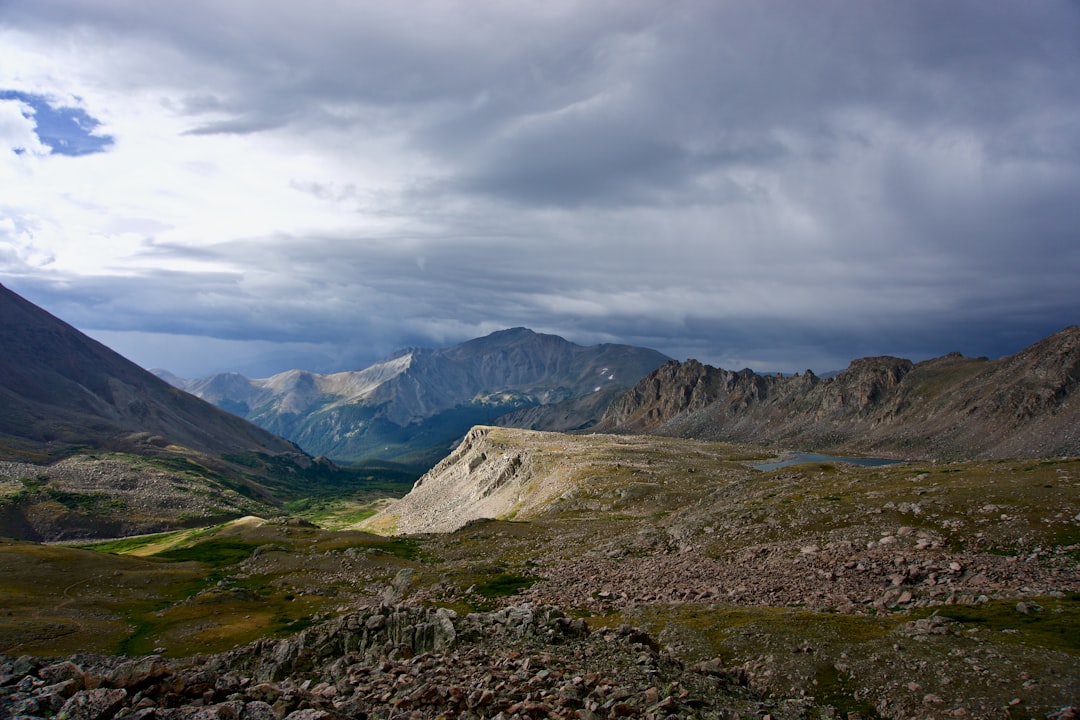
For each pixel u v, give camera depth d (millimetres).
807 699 36938
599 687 32688
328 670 46969
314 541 151625
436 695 29578
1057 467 97500
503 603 77250
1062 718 30188
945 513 83688
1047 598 51125
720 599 66188
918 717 32938
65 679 24938
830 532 86875
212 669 53562
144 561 134750
